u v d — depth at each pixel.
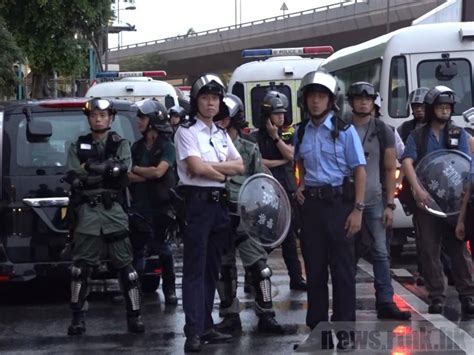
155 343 7.64
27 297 9.93
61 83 33.75
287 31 63.78
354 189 7.00
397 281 10.62
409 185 8.79
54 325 8.44
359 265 11.79
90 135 7.84
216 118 7.91
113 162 7.70
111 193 7.77
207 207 7.24
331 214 6.97
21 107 9.36
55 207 9.13
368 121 8.48
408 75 13.35
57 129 9.36
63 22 22.28
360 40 61.22
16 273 9.05
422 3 54.09
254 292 8.64
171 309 9.10
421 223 8.71
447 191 8.48
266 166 9.68
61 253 8.90
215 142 7.32
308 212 7.05
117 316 8.79
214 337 7.59
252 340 7.69
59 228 9.12
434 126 8.70
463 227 8.39
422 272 8.94
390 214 8.45
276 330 7.92
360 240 7.66
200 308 7.29
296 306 9.12
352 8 58.41
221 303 8.10
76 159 7.81
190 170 7.19
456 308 8.93
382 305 8.41
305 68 19.12
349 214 6.98
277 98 9.75
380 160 8.48
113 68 43.34
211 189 7.25
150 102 8.86
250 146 8.09
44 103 9.39
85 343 7.69
